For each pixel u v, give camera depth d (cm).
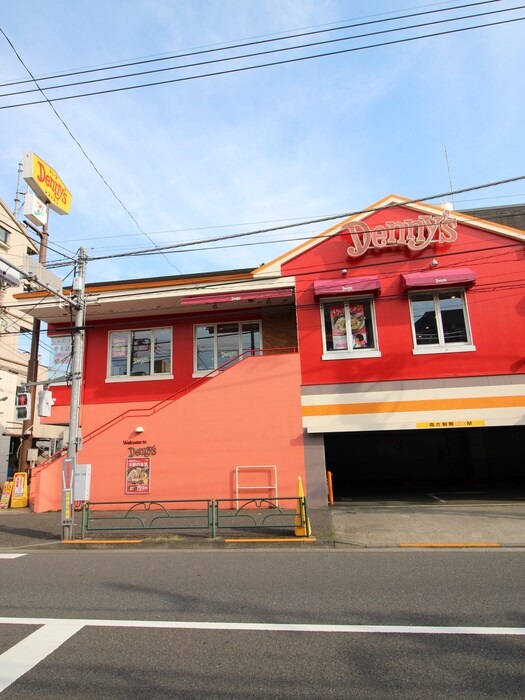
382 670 369
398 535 915
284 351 1539
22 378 2619
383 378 1321
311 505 1261
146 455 1352
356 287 1327
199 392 1362
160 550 866
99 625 475
